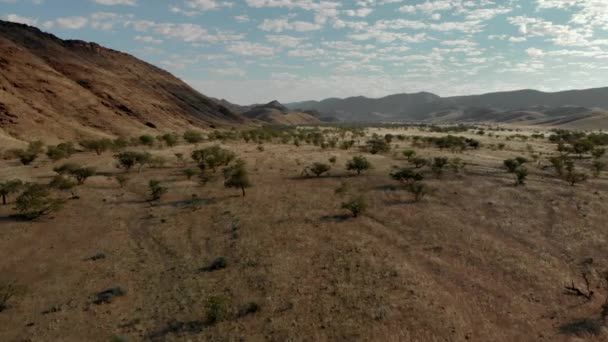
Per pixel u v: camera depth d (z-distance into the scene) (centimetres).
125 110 13475
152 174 5109
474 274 2153
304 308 1784
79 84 13888
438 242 2616
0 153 6619
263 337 1565
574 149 7188
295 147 8881
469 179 4534
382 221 3066
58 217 3167
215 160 5416
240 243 2608
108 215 3259
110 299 1866
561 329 1647
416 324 1658
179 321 1691
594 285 2023
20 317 1730
